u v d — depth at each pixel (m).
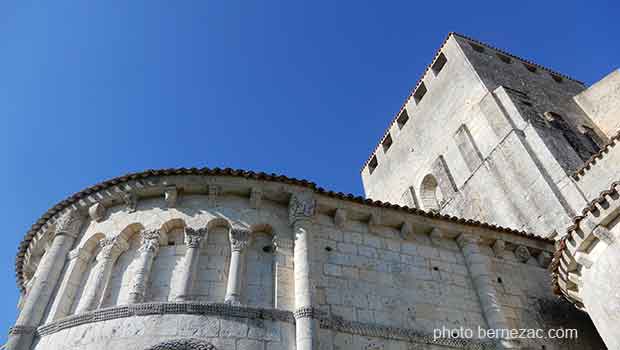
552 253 18.03
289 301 12.77
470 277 16.08
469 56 31.61
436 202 30.62
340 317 12.95
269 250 14.10
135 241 14.17
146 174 14.59
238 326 11.66
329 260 14.30
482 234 17.30
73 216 14.88
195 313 11.71
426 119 33.44
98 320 11.74
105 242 13.84
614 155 18.97
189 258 13.11
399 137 36.69
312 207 14.74
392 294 14.34
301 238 13.85
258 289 13.07
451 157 28.84
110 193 14.73
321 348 11.88
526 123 24.08
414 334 13.40
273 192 14.80
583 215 13.88
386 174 37.22
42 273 13.41
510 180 23.02
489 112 26.64
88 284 13.41
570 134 24.91
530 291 16.73
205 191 14.75
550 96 30.81
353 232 15.48
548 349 15.16
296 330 11.94
